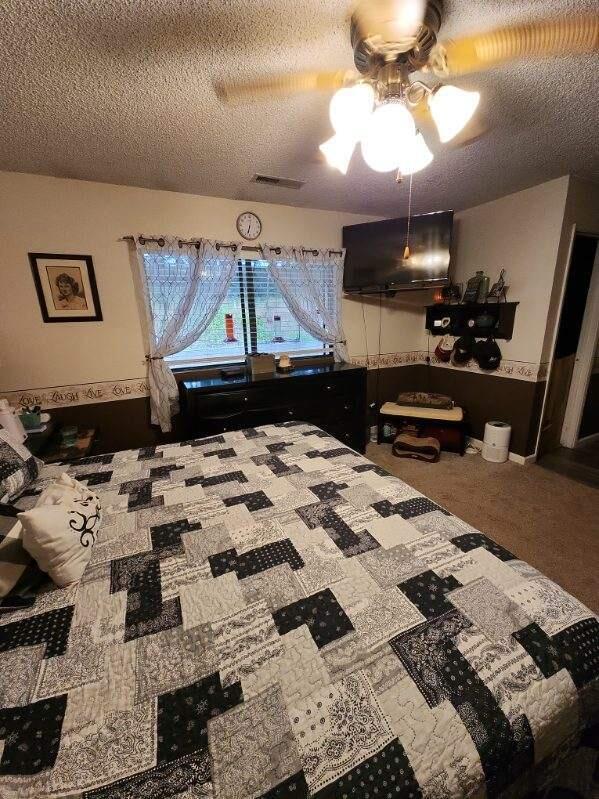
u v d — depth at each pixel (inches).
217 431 100.8
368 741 24.4
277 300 124.8
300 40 46.0
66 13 40.4
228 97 50.9
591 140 74.9
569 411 130.3
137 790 21.9
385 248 118.6
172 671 29.5
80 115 61.2
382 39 40.8
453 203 118.5
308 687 27.7
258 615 34.6
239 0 39.4
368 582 38.1
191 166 83.2
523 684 28.0
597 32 37.1
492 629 32.2
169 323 104.6
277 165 83.4
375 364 147.2
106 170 84.6
